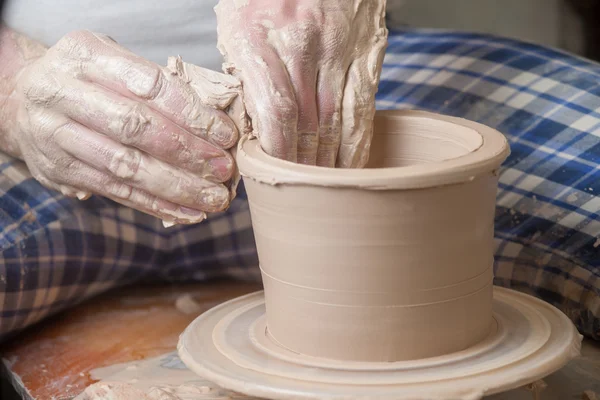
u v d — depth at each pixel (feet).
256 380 2.68
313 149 3.11
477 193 2.66
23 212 4.42
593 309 3.95
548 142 4.56
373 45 3.32
